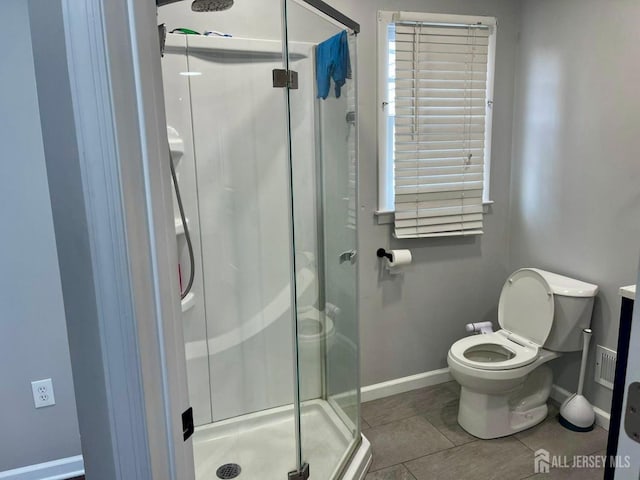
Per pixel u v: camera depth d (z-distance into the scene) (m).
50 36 0.65
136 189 0.65
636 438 0.61
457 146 2.61
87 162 0.63
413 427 2.41
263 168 2.10
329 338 2.17
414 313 2.72
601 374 2.32
